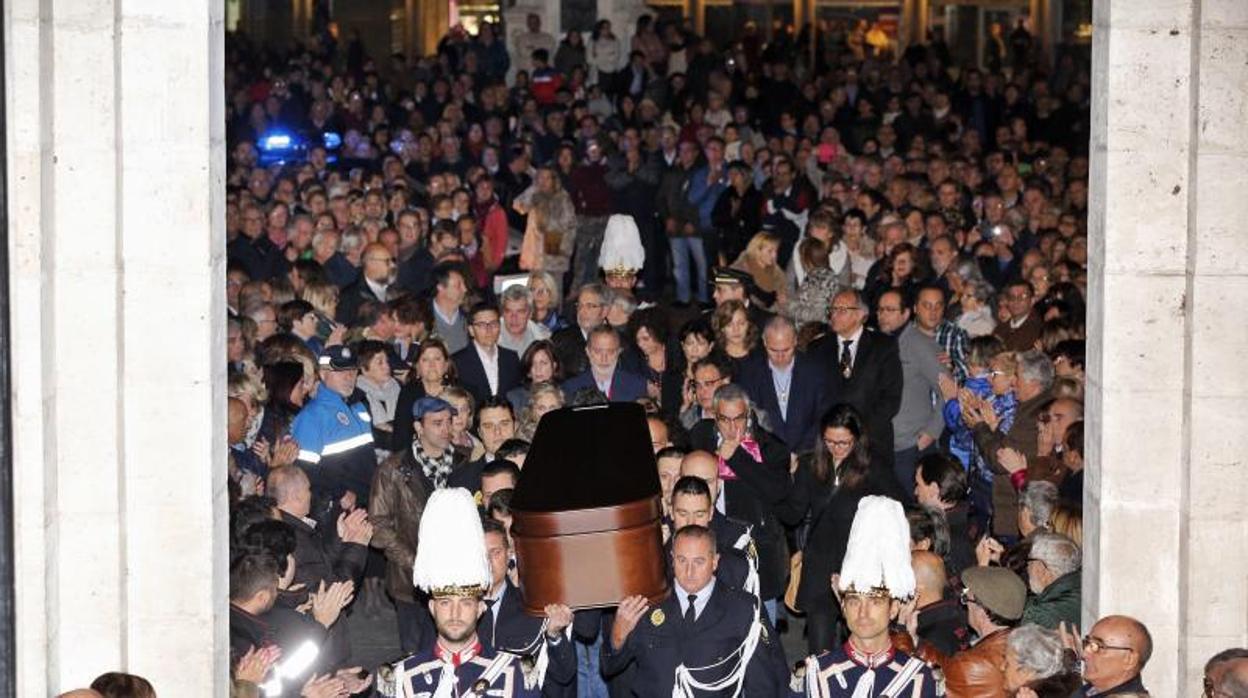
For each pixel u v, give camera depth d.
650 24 29.02
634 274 13.45
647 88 27.69
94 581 7.96
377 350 12.12
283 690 8.25
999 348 11.45
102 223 7.86
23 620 7.71
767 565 10.03
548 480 8.16
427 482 10.30
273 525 8.63
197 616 8.03
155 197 7.88
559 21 29.92
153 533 8.00
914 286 14.74
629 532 7.93
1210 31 8.25
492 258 18.88
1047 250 16.58
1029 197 19.06
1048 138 27.19
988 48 34.19
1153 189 8.41
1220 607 8.45
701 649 8.09
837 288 13.20
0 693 7.56
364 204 17.95
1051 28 35.12
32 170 7.59
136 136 7.86
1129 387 8.48
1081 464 9.91
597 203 21.38
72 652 7.98
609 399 11.84
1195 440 8.41
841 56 30.62
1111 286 8.44
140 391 7.95
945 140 25.64
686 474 9.08
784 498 10.10
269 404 11.09
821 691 7.64
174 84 7.84
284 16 34.47
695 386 11.32
